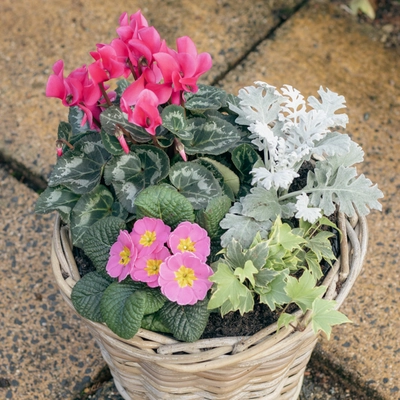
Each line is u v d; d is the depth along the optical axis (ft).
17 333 6.55
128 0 9.18
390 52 8.55
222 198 4.53
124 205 4.80
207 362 4.23
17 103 8.22
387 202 7.25
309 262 4.58
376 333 6.37
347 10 9.00
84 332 6.57
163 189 4.44
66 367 6.36
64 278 4.79
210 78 8.30
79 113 5.60
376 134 7.77
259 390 5.08
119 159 4.80
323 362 6.33
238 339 4.25
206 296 4.45
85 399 6.26
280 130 5.01
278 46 8.59
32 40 8.82
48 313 6.68
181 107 4.66
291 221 5.03
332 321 4.12
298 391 5.99
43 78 8.45
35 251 7.11
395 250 6.91
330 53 8.51
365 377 6.14
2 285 6.86
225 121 5.01
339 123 4.91
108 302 4.35
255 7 9.02
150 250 4.30
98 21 8.98
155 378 4.89
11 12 9.13
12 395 6.20
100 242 4.61
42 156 7.75
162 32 8.80
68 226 5.05
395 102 8.04
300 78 8.24
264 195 4.66
